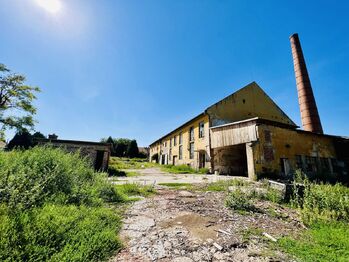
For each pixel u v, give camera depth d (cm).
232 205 611
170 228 425
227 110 2077
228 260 307
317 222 505
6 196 360
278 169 1405
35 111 2472
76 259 259
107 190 664
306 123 2348
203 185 999
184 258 307
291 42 2708
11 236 267
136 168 2372
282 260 313
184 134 2508
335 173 1733
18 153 582
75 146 1650
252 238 393
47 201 421
